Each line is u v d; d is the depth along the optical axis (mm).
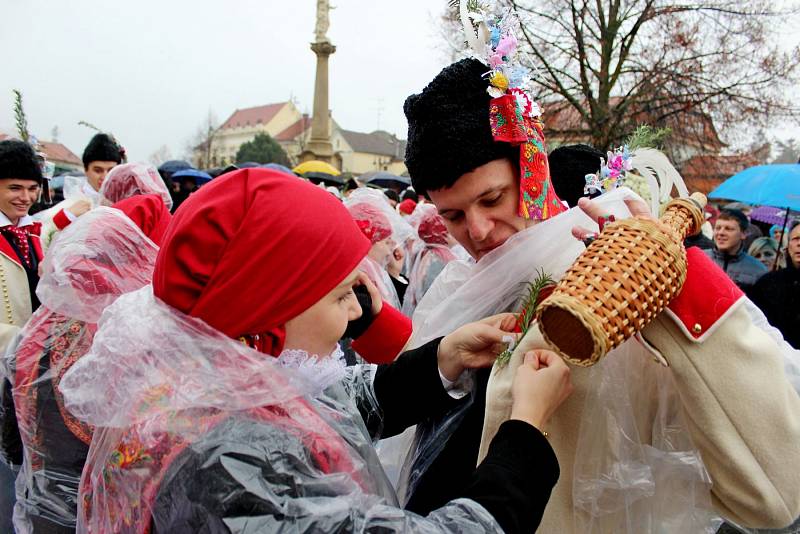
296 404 908
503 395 1051
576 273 810
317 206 927
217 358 841
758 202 4613
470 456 1244
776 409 889
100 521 914
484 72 1134
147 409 855
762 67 10367
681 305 900
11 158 2863
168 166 7891
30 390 1470
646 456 1026
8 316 2811
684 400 930
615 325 762
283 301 893
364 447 1000
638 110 10672
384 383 1354
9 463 1686
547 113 11305
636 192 1112
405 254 4109
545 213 1164
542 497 890
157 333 863
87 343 1540
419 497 1269
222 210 881
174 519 800
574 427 1030
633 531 1052
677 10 10438
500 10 1143
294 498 795
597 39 10922
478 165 1111
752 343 902
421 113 1144
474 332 1219
